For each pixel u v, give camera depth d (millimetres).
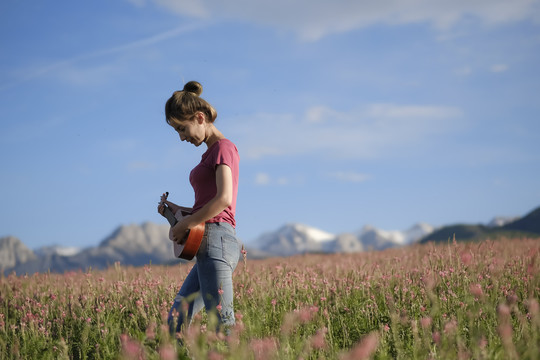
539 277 5438
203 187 4270
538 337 3471
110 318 5586
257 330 3873
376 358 3543
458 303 4828
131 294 6504
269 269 7750
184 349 3492
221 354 2992
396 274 6828
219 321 4133
